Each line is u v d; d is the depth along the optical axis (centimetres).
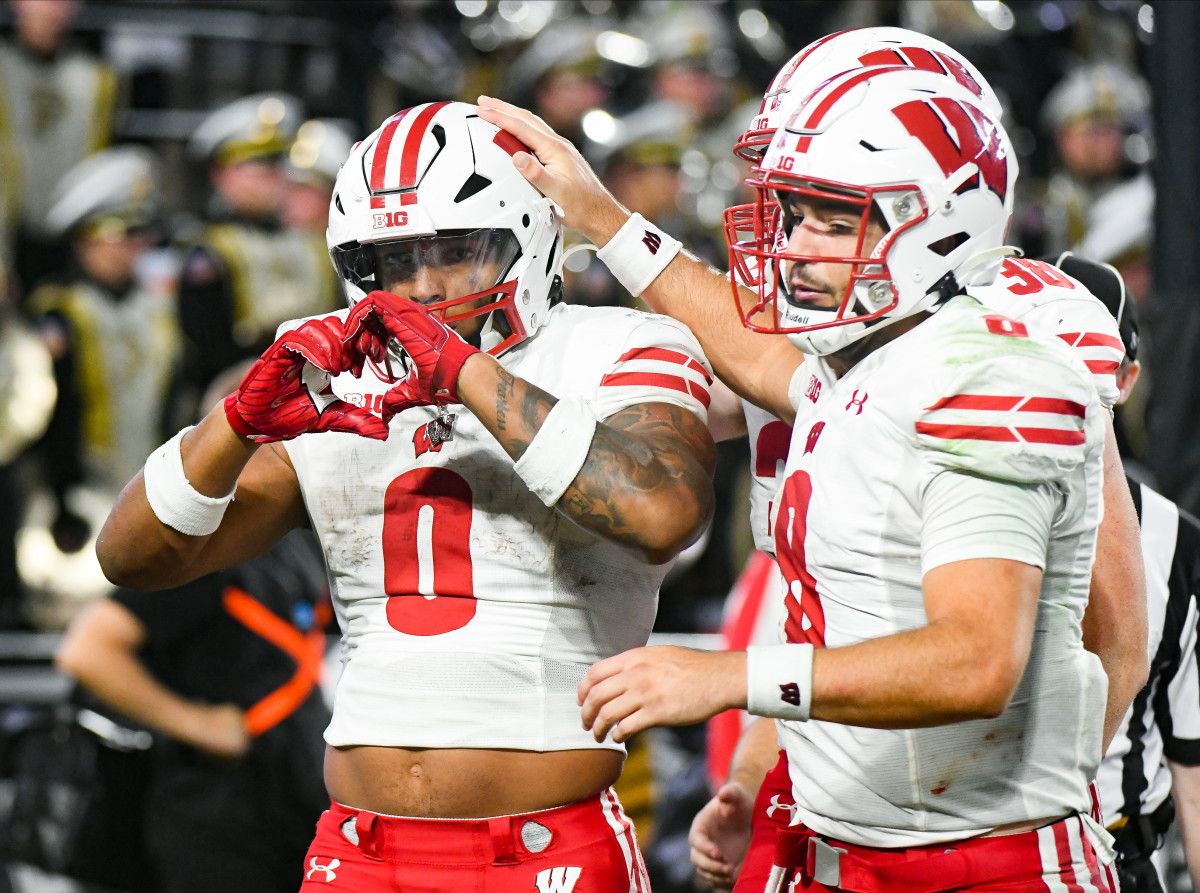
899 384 708
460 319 810
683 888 1417
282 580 1330
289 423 775
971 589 664
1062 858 751
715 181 2230
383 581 829
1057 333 825
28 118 2533
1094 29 2895
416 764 812
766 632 1317
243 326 2208
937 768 741
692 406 812
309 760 1316
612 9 2652
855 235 729
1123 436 1557
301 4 2783
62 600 2166
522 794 809
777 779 918
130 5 2792
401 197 792
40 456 2236
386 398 766
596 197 873
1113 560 805
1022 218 2509
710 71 2488
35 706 1636
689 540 764
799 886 807
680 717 670
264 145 2303
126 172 2436
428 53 2792
